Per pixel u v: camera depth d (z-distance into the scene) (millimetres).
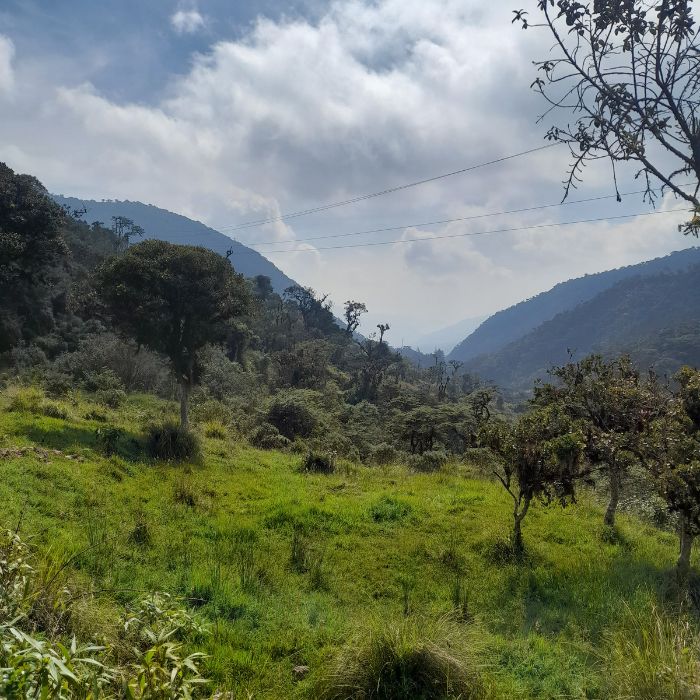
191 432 15500
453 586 7633
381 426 35938
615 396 10484
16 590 3965
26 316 37438
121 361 30297
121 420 16938
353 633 5180
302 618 6027
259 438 20703
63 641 3857
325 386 51469
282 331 85000
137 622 4180
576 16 3166
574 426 9219
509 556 8938
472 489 13938
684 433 8031
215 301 15586
